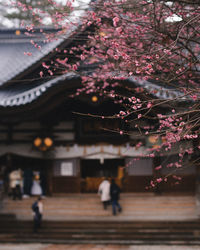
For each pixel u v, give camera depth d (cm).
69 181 1902
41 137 1841
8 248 1320
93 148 1873
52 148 1858
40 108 1609
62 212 1709
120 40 596
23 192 1873
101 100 1295
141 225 1495
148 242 1348
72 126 1889
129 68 587
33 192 1869
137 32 619
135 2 572
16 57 2014
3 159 1962
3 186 1909
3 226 1576
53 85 1469
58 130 1897
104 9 593
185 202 1706
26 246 1358
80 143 1881
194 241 1359
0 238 1465
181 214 1617
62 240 1420
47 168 1917
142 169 1827
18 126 1917
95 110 1337
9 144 1916
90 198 1825
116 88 1112
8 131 1916
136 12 605
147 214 1634
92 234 1459
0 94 1764
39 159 1994
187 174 1773
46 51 1468
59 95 1533
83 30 711
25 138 1911
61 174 1911
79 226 1518
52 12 666
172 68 583
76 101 1602
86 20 622
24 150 1912
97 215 1662
